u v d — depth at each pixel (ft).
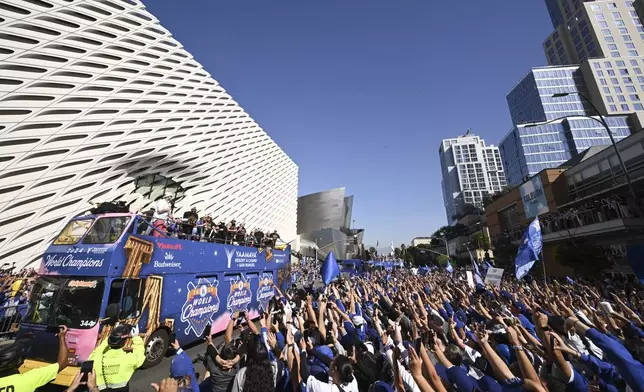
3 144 68.69
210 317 35.81
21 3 74.02
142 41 108.47
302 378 13.14
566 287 36.86
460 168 524.93
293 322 22.33
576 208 87.97
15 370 9.93
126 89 100.17
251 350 11.60
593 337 11.53
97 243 25.55
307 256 233.96
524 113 337.52
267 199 191.42
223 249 40.09
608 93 293.64
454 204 522.47
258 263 48.98
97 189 89.15
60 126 79.92
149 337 27.02
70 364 21.02
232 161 155.63
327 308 24.97
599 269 63.46
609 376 13.21
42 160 75.66
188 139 125.49
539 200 108.47
